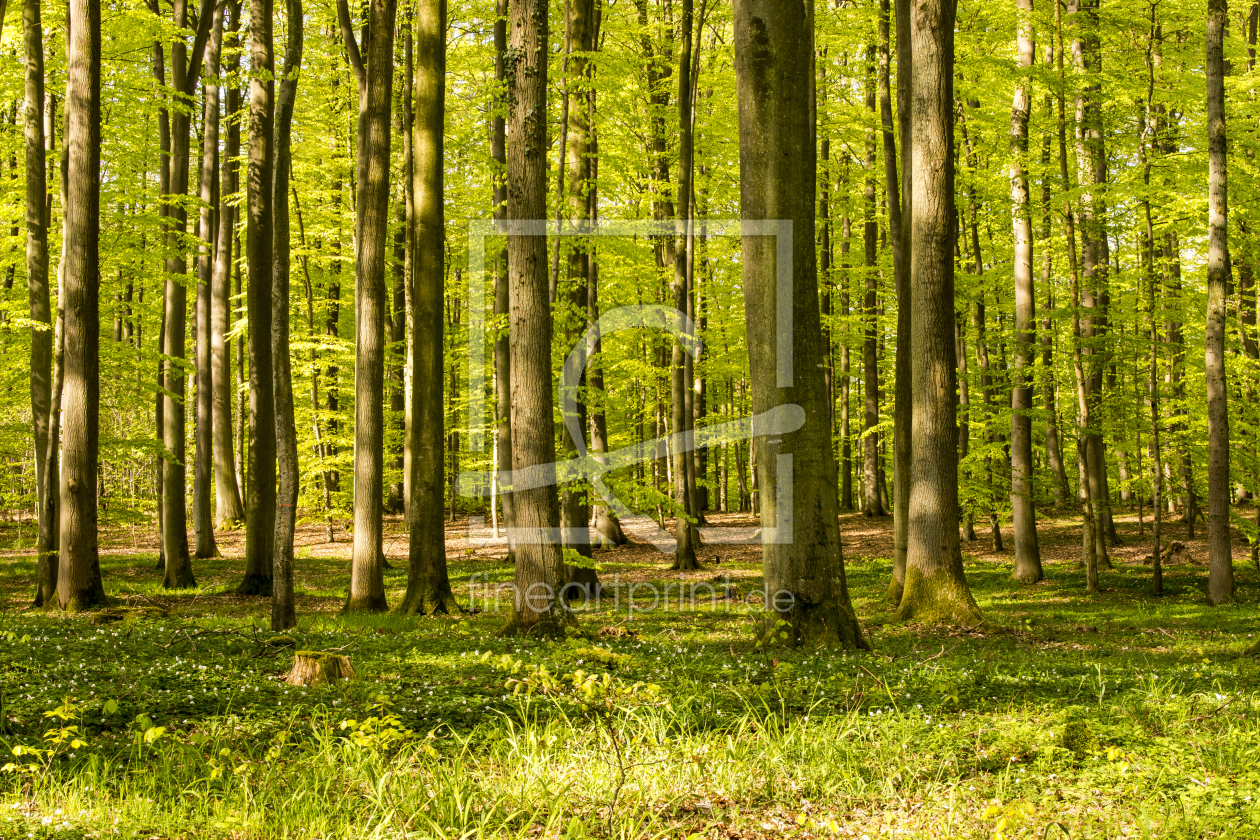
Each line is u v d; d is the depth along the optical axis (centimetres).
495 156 1809
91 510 1255
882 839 399
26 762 473
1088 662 851
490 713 609
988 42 1922
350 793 438
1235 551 1858
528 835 404
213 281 2388
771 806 451
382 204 1291
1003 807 416
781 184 948
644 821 419
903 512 1405
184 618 1192
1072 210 1569
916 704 595
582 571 1492
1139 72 1744
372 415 1293
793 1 947
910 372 1412
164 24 1712
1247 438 1738
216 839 382
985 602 1434
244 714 588
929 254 1216
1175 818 395
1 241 1675
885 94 1608
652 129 1978
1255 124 1739
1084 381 1539
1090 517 1516
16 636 912
